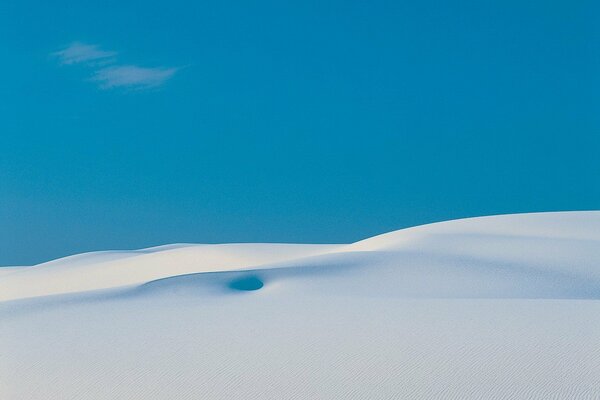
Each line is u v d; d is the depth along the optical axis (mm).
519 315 27312
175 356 22438
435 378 18672
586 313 27750
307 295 39438
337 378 19172
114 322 29500
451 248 54250
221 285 45375
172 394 18781
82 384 20141
